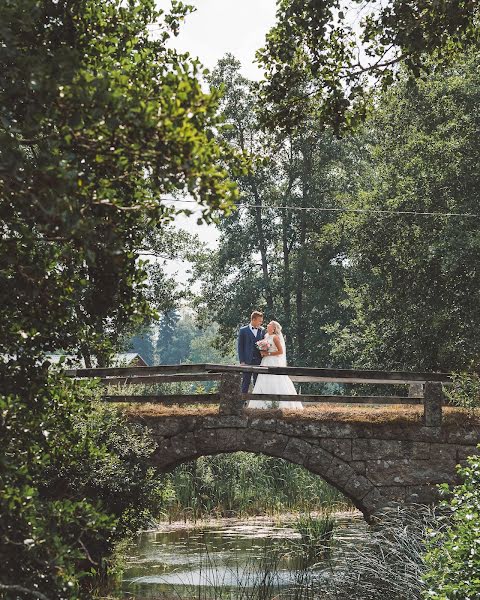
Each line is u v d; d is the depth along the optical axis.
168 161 4.36
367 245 25.30
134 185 4.94
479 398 13.32
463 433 13.09
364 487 13.01
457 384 13.44
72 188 4.25
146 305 5.79
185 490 20.14
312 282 41.09
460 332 23.05
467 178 23.08
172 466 13.27
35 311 5.28
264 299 43.91
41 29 5.10
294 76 10.78
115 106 4.20
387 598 9.20
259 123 11.10
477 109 23.33
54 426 5.67
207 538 16.31
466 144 23.19
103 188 4.59
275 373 13.12
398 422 13.10
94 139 4.47
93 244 4.89
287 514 19.28
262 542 15.68
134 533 11.39
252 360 15.62
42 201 4.30
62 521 4.77
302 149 39.56
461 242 21.52
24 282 5.04
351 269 38.72
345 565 10.35
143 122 4.24
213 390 14.45
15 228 4.68
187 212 4.47
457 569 6.76
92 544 10.41
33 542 4.59
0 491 4.56
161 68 5.29
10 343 5.28
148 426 13.00
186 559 14.17
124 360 23.23
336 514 18.27
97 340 5.73
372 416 13.16
